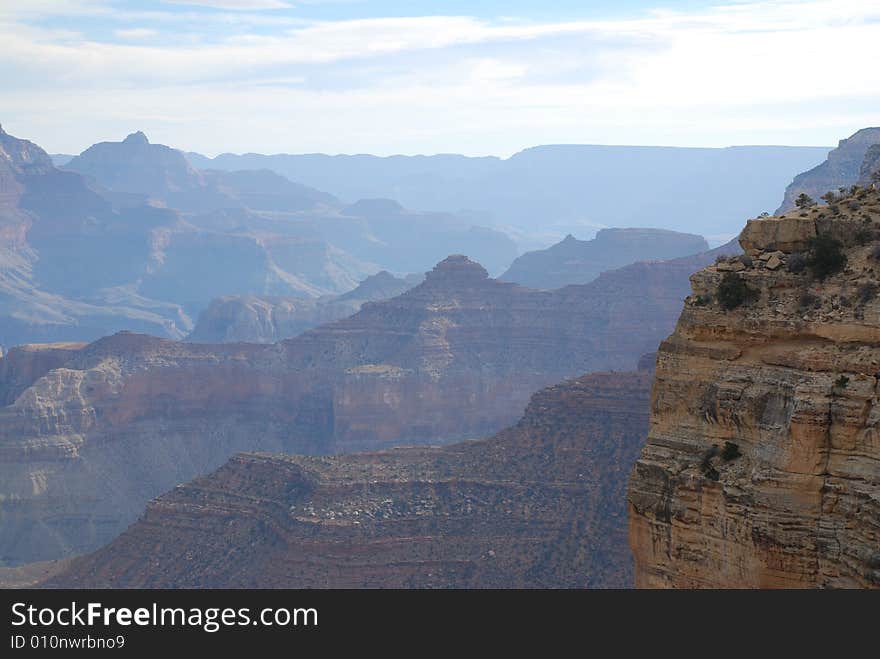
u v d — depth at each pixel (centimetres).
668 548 4938
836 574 4394
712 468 4822
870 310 4609
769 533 4541
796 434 4544
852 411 4456
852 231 4884
